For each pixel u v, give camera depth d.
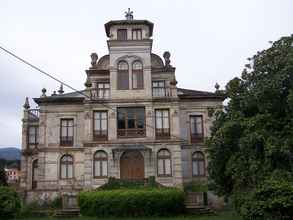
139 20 44.09
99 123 42.59
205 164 44.22
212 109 33.28
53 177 43.66
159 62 45.38
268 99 27.50
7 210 30.98
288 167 25.67
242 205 24.52
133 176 41.56
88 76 43.88
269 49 28.48
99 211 33.78
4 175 48.03
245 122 27.64
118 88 42.88
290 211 20.94
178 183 41.06
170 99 42.72
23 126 49.62
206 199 37.56
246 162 27.28
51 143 44.38
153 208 33.53
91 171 41.34
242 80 29.81
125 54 43.53
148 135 42.00
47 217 34.03
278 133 26.23
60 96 45.59
